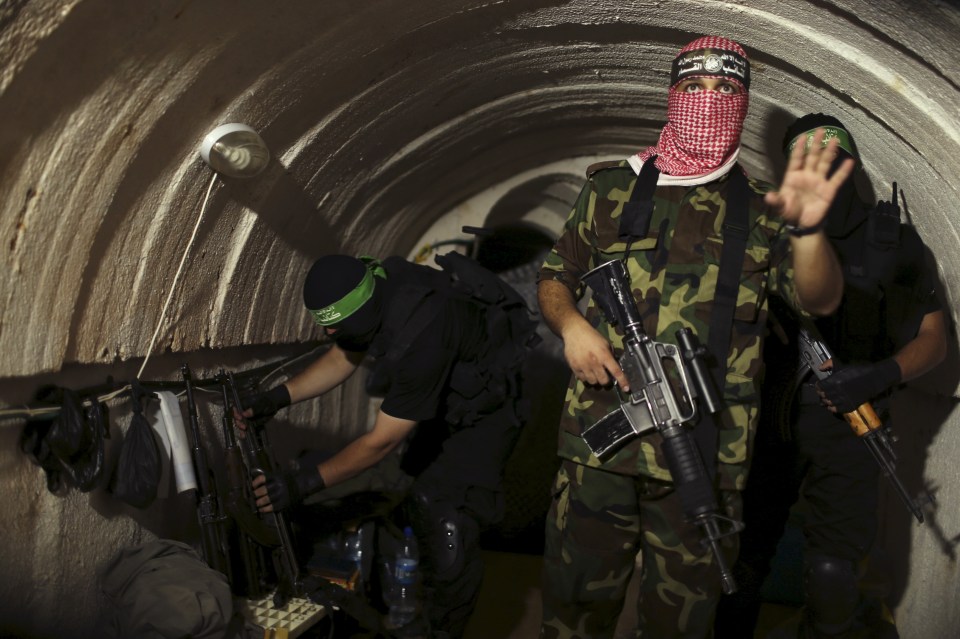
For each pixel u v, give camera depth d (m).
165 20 1.79
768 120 3.26
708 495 1.92
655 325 2.05
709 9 2.48
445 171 4.49
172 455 2.52
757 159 3.79
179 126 2.16
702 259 2.05
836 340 2.68
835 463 2.81
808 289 1.83
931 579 3.01
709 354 2.01
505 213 5.72
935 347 2.52
